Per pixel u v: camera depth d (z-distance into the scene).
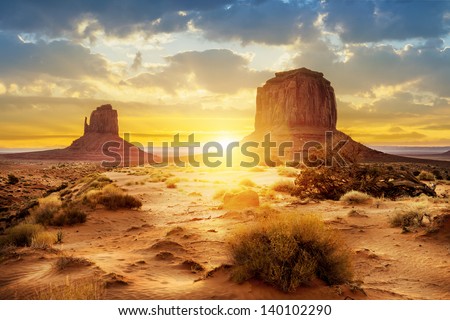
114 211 19.73
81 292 5.57
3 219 24.77
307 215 7.47
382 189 21.38
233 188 27.58
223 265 7.12
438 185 31.33
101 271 6.94
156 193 28.69
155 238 11.84
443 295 6.89
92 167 151.25
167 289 6.20
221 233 11.67
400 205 17.05
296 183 22.69
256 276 6.43
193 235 11.42
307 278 6.27
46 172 104.56
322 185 21.95
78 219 16.72
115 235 14.01
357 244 10.73
